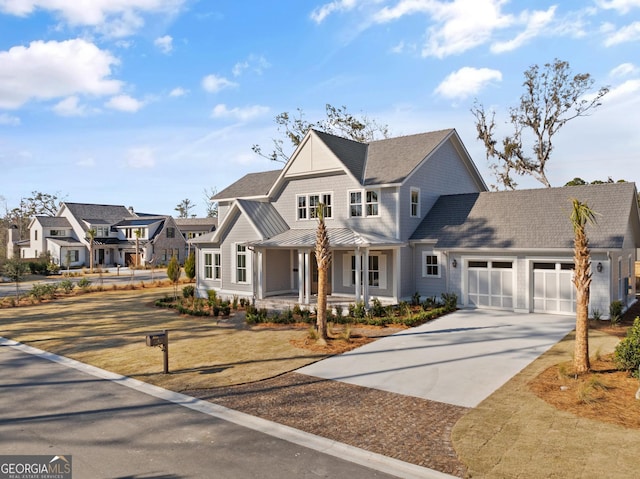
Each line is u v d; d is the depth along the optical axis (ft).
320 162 79.05
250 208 80.53
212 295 75.72
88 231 188.44
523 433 24.97
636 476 20.10
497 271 67.00
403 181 71.05
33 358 45.06
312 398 31.81
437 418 27.68
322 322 48.01
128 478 21.20
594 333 49.98
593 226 60.18
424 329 53.72
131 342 50.67
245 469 21.97
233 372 38.42
